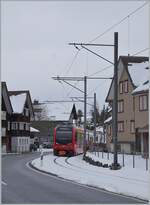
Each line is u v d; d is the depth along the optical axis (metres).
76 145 65.94
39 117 144.12
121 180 26.98
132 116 68.56
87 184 25.33
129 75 69.56
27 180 27.84
